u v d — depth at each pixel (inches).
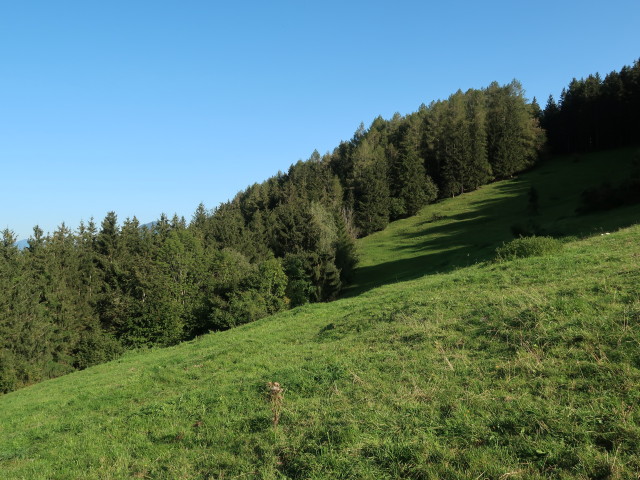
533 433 217.5
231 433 325.4
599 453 190.1
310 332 714.2
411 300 662.5
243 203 4495.6
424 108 4916.3
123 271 2207.2
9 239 2285.9
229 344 797.9
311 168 4458.7
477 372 314.7
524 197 3097.9
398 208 3484.3
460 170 3681.1
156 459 315.6
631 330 300.2
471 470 197.9
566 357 296.0
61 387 886.4
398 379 342.3
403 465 215.0
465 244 2336.4
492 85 4517.7
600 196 1742.1
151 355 1093.1
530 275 603.8
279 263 1738.4
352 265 2294.5
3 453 428.8
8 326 1638.8
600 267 545.6
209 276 2123.5
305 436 276.4
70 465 344.5
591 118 3796.8
